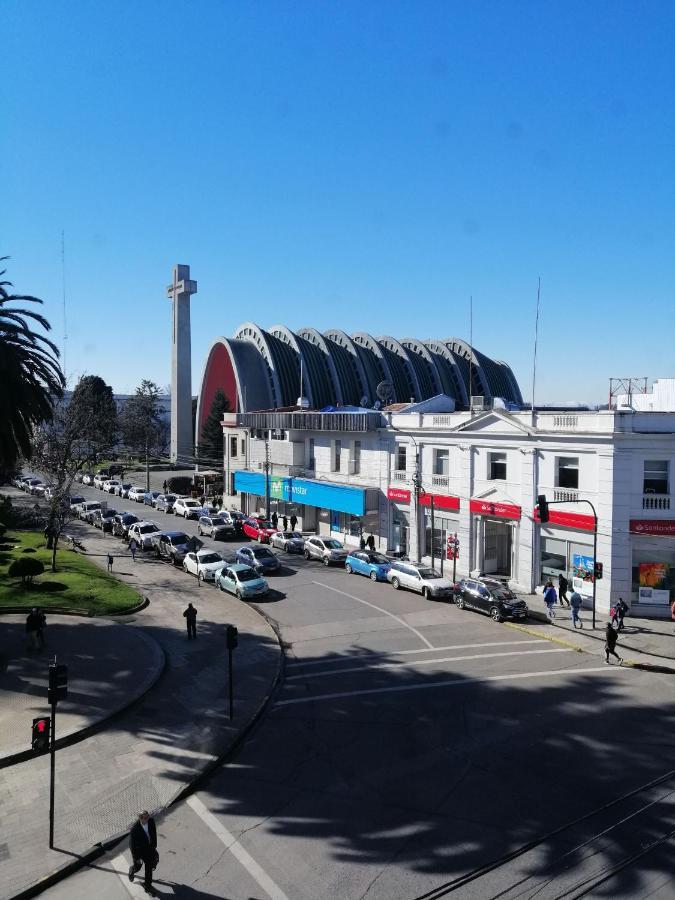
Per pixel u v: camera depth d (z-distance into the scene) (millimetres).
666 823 12492
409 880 10930
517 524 31812
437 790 13930
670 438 27172
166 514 59594
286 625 26938
